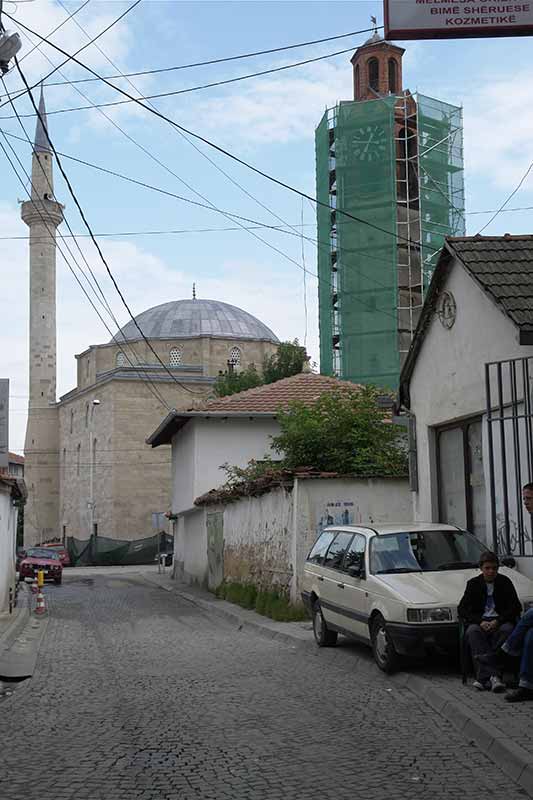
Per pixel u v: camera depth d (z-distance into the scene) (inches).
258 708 341.4
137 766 259.8
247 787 235.5
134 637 637.3
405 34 331.0
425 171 1679.4
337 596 471.8
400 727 303.7
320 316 1701.5
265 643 569.9
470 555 443.2
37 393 2965.1
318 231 1716.3
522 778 236.8
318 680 405.1
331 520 701.3
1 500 837.8
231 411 1198.9
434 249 1663.4
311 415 842.2
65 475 2945.4
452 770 250.2
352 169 1653.5
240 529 928.3
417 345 594.2
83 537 2743.6
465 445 548.4
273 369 1962.4
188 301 2960.1
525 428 446.0
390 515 709.3
